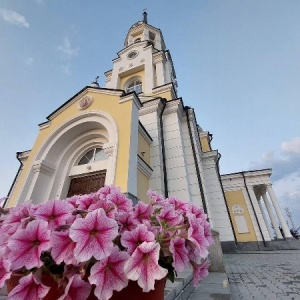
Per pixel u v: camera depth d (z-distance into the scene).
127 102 6.86
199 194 8.11
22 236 0.85
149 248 0.89
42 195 6.50
